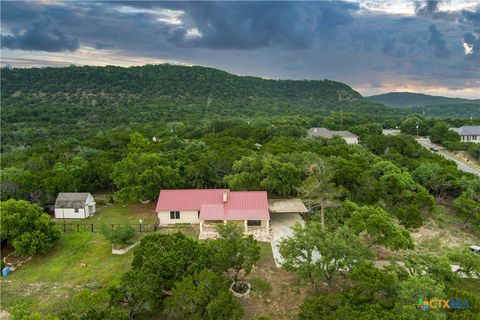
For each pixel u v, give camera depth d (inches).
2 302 1039.0
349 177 1755.7
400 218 1497.3
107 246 1400.1
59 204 1752.0
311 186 1545.3
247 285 1081.4
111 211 1846.7
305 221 1625.2
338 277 1131.9
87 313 772.0
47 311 992.2
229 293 852.6
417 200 1694.1
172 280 943.7
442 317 746.2
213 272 973.8
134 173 1808.6
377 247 1391.5
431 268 1008.9
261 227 1509.6
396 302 807.1
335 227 1433.3
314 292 1053.2
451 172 2079.2
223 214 1489.9
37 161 2394.2
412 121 4355.3
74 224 1665.8
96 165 2118.6
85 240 1469.0
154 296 887.7
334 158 2009.1
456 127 4320.9
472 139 3703.3
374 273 891.4
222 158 2055.9
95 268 1227.9
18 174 2021.4
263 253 1316.4
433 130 3804.1
